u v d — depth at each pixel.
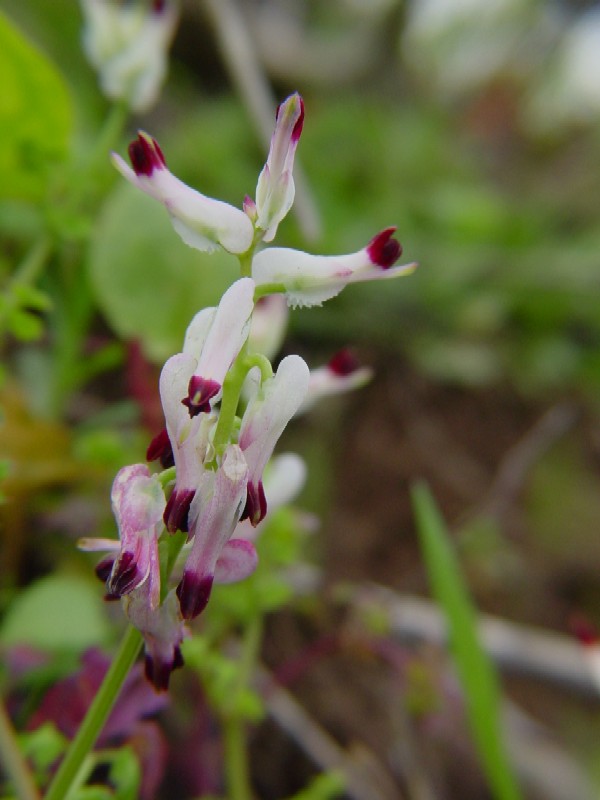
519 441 0.21
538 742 0.13
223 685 0.09
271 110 0.14
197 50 0.32
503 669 0.13
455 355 0.21
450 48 0.51
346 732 0.12
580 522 0.19
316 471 0.17
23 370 0.13
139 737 0.08
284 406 0.05
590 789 0.13
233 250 0.05
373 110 0.34
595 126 0.49
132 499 0.05
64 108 0.10
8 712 0.09
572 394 0.23
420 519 0.09
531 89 0.53
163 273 0.11
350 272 0.05
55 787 0.06
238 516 0.05
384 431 0.19
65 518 0.11
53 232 0.11
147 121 0.27
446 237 0.27
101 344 0.15
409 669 0.11
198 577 0.05
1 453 0.11
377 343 0.21
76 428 0.14
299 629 0.13
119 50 0.11
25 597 0.09
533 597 0.17
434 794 0.12
